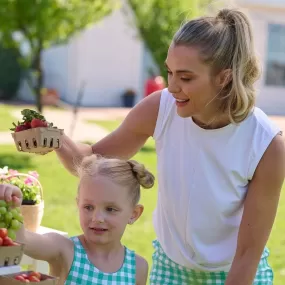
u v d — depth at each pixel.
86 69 19.45
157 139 2.79
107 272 2.64
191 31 2.48
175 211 2.74
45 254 2.46
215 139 2.63
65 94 20.06
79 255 2.61
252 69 2.55
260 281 2.84
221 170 2.65
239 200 2.69
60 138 2.77
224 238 2.75
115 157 2.98
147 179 2.73
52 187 8.20
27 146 2.75
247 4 19.12
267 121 2.65
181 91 2.51
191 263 2.77
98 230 2.59
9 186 2.17
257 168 2.63
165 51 12.66
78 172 2.72
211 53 2.45
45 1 11.02
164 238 2.82
